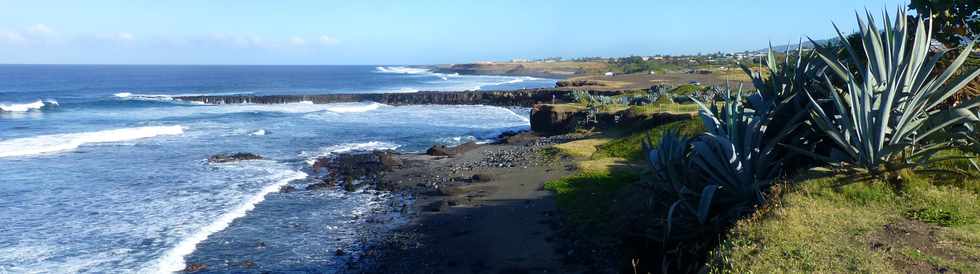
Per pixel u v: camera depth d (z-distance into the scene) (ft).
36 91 323.37
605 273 39.81
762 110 32.76
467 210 62.69
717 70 393.29
